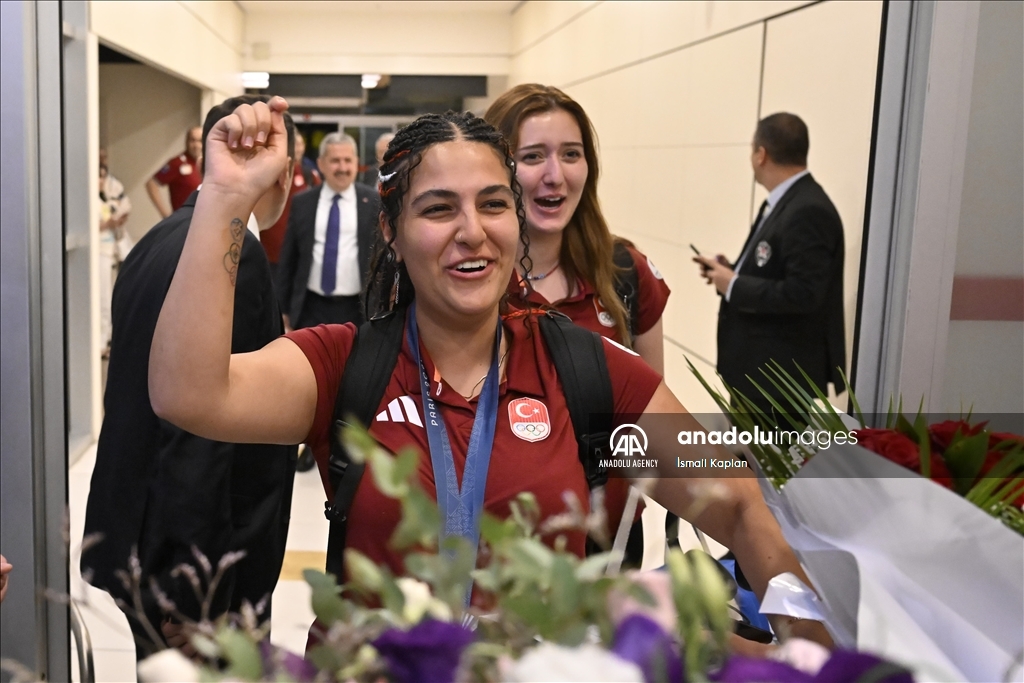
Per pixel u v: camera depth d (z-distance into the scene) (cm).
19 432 159
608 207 568
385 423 113
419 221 109
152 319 156
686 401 271
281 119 107
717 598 56
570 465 113
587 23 596
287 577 195
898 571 80
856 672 54
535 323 123
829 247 294
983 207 167
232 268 104
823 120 317
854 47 299
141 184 803
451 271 109
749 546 102
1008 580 77
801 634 85
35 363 159
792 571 96
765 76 367
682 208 451
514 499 105
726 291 305
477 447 112
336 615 59
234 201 104
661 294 179
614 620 56
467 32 745
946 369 170
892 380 171
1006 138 165
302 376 113
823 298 293
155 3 609
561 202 154
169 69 654
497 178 110
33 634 162
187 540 151
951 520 79
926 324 168
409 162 110
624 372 121
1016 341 169
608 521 115
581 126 157
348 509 109
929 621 78
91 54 460
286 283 266
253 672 55
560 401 117
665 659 53
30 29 153
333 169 265
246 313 150
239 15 857
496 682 54
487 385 116
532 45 706
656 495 115
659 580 60
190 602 150
